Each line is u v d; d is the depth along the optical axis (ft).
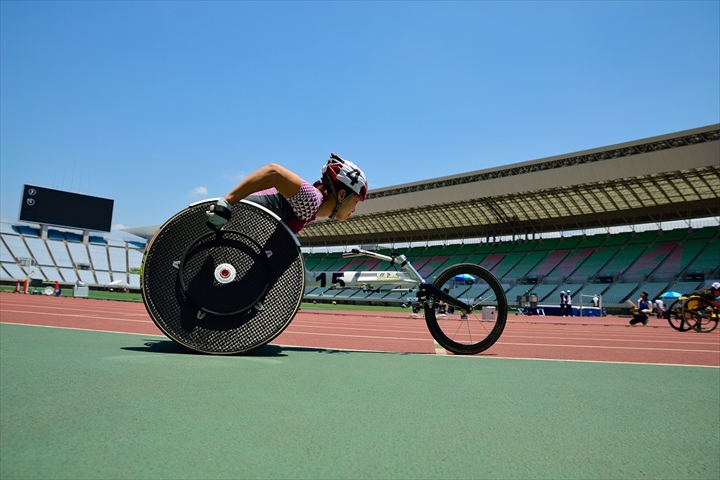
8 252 172.24
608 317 92.73
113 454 3.36
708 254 106.83
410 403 5.44
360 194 11.05
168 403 4.84
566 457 3.79
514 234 145.89
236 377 6.49
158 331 15.20
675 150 90.79
